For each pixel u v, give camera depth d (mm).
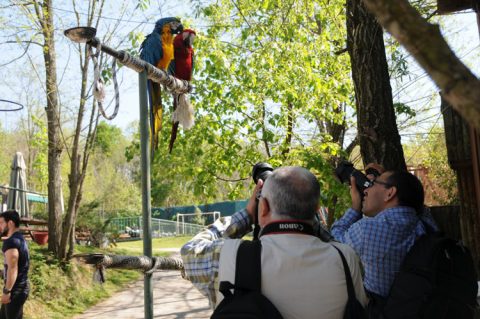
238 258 1841
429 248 2375
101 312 10273
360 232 2672
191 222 45031
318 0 11648
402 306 2340
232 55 12117
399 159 4574
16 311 6160
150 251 3342
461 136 6328
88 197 31047
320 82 11297
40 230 14539
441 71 662
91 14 11344
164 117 12156
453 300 2295
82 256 2232
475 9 4172
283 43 11375
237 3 12234
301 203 1917
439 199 12953
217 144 12219
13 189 14969
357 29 4629
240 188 12047
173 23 6680
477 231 6254
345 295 1867
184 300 11227
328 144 10820
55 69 12172
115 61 4145
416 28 680
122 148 61531
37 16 11281
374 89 4566
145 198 3363
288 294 1812
